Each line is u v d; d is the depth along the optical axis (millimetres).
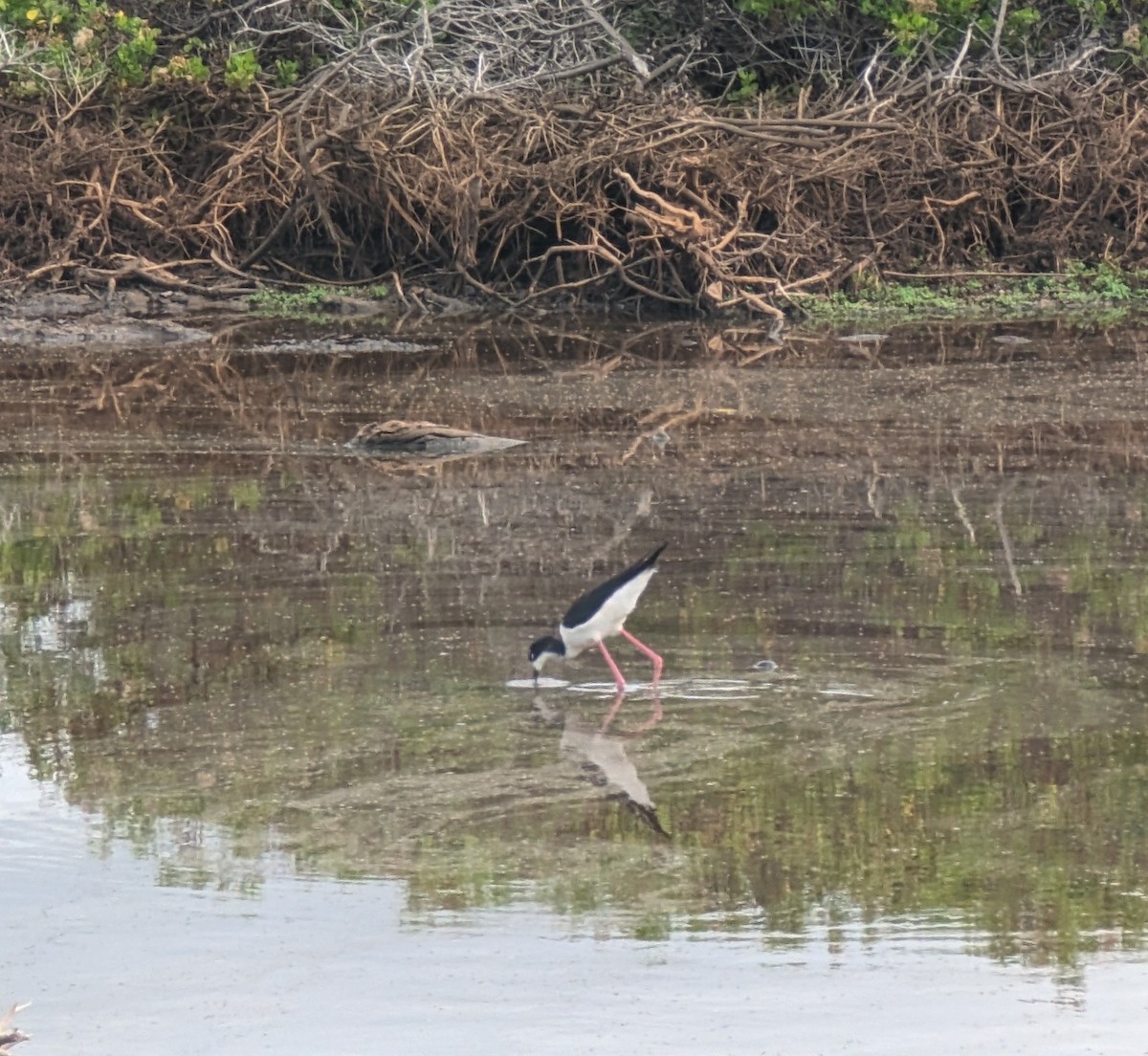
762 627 11609
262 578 12766
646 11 28250
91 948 7719
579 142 25578
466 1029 7035
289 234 26750
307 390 19344
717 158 24875
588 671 10906
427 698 10508
